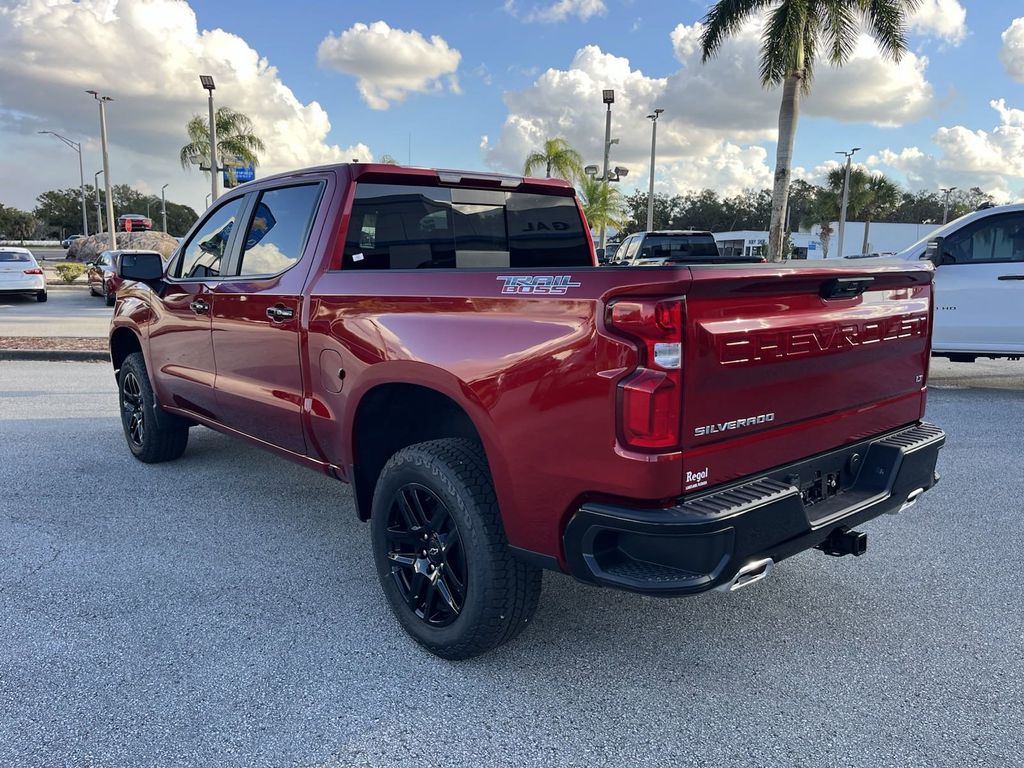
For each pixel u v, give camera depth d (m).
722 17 19.16
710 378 2.44
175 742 2.57
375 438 3.48
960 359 8.61
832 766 2.47
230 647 3.19
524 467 2.64
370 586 3.80
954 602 3.63
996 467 5.77
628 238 17.06
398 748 2.55
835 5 18.17
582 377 2.44
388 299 3.15
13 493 5.12
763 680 2.97
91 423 7.12
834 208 57.16
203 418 4.87
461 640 2.95
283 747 2.55
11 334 13.55
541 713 2.75
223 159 34.53
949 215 92.06
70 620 3.40
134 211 124.62
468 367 2.78
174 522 4.63
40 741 2.56
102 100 31.69
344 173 3.69
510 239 4.41
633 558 2.50
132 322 5.45
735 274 2.42
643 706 2.80
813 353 2.79
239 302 4.10
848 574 3.94
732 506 2.42
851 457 3.12
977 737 2.61
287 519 4.71
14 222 121.44
